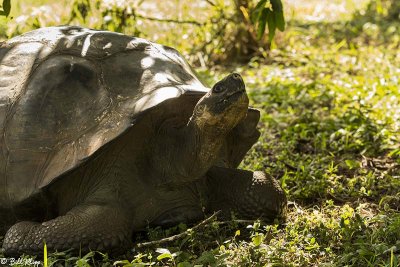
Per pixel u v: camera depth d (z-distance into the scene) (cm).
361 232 425
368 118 645
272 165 570
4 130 431
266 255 394
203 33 929
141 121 421
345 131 611
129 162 424
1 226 446
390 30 1100
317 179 528
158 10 980
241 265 386
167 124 429
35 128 424
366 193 505
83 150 405
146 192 430
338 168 565
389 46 977
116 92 426
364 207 486
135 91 426
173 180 430
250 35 956
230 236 440
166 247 422
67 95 430
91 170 422
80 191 426
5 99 441
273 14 520
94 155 402
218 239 430
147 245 411
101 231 404
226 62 952
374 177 530
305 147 618
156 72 440
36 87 436
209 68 928
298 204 500
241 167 569
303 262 391
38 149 419
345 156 586
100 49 453
